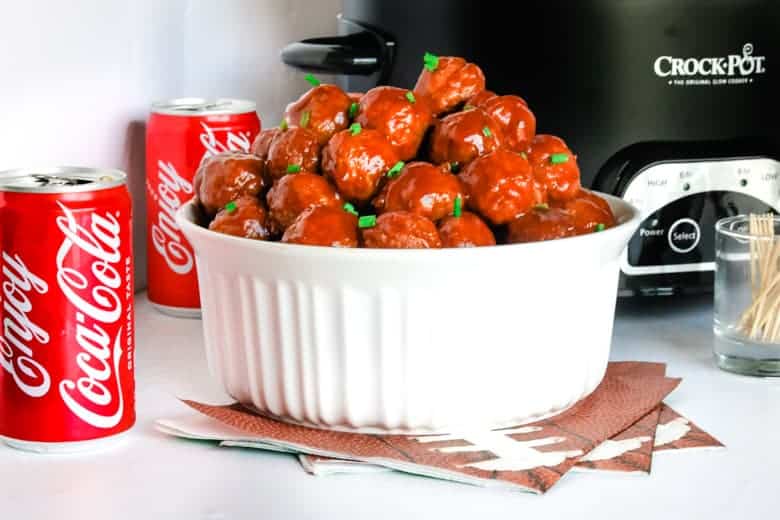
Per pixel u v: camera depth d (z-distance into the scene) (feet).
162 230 4.20
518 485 3.19
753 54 4.02
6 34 3.84
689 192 4.03
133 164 4.43
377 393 3.35
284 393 3.41
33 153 3.97
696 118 4.01
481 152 3.46
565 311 3.40
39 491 3.22
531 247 3.28
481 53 4.01
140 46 4.42
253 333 3.41
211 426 3.46
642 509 3.17
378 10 4.25
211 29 4.80
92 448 3.39
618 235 3.43
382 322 3.30
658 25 3.95
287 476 3.30
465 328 3.31
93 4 4.18
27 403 3.34
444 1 4.05
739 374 3.84
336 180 3.41
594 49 3.95
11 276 3.30
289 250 3.28
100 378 3.36
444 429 3.40
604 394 3.63
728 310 3.84
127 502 3.18
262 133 3.65
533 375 3.40
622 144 3.99
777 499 3.21
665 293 4.07
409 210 3.35
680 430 3.50
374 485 3.26
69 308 3.31
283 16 5.05
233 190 3.53
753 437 3.49
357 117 3.51
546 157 3.56
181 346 4.01
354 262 3.25
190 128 4.12
